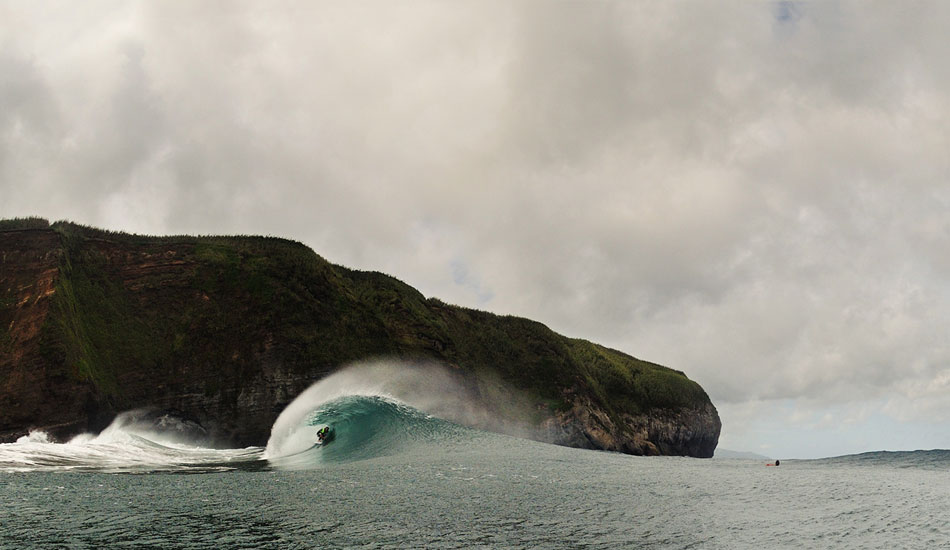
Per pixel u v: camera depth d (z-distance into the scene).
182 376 61.03
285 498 22.55
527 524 19.42
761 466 41.44
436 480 26.53
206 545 16.56
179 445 53.91
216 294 67.56
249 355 63.69
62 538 16.84
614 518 20.45
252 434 60.03
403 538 17.61
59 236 63.62
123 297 64.50
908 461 49.69
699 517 20.88
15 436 49.44
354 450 37.00
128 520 18.92
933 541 18.59
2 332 55.00
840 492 26.52
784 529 19.59
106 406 54.59
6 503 20.59
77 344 55.81
